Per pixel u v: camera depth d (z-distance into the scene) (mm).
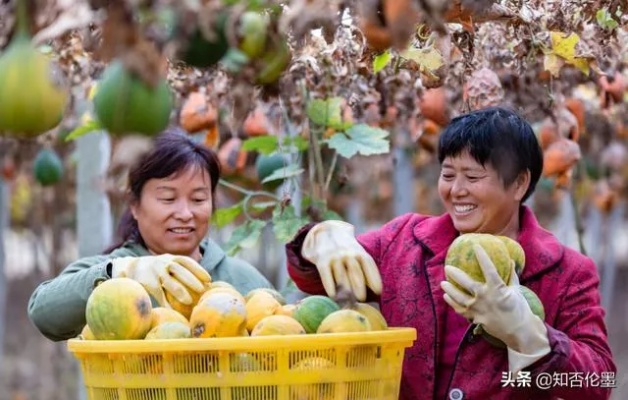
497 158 4590
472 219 4676
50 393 15242
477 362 4668
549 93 6242
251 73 3562
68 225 17938
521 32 5344
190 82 6340
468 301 4168
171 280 4371
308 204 6891
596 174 11219
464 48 5121
